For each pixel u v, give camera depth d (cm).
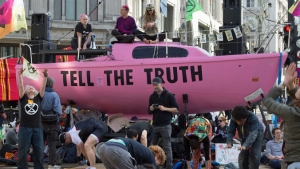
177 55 1472
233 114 1016
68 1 3033
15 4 1705
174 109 1232
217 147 1387
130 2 3200
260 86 1409
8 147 1426
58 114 1270
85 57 1788
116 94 1491
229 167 1280
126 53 1495
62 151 1451
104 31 3045
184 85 1438
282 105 714
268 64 1401
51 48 1786
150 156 797
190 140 1235
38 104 1135
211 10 4750
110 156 784
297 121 706
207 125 1234
